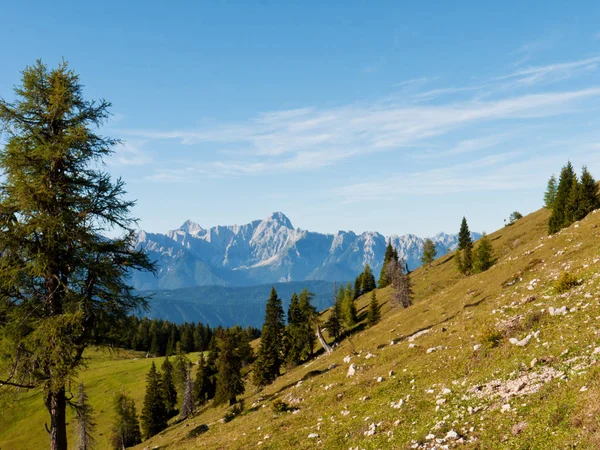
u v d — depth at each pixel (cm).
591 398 991
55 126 1496
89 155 1480
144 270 1584
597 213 4297
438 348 2423
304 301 7844
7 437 7606
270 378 6706
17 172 1330
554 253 3828
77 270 1430
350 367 2933
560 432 954
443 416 1375
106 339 1545
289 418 2331
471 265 8500
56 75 1455
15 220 1338
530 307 2169
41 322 1315
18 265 1325
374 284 14125
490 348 1852
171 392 9569
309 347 8150
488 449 1044
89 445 6544
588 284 2038
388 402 1839
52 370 1355
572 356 1350
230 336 6506
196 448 2525
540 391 1202
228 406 6009
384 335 4531
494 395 1347
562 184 7031
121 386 10612
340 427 1777
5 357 1353
